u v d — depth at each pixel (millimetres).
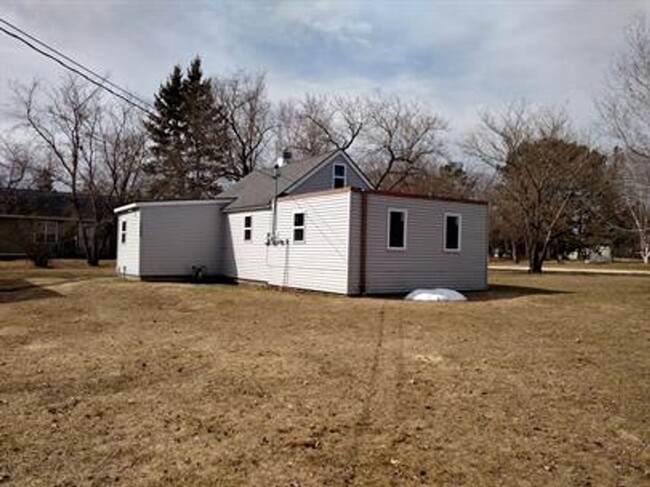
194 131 42656
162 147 43719
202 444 4285
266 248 19297
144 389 5809
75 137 33594
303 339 8789
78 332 9406
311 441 4367
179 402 5359
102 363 7000
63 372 6508
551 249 53500
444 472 3836
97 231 33844
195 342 8500
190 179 42688
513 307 13195
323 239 16391
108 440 4352
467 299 15023
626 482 3723
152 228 20922
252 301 14117
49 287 17438
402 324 10352
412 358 7418
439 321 10758
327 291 16094
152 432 4531
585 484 3689
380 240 15977
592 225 45219
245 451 4156
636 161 17750
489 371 6727
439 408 5258
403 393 5746
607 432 4652
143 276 20703
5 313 11695
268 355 7543
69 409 5117
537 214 31031
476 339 8875
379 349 8008
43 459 3977
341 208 15703
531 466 3959
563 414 5113
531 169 30656
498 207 38688
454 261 17625
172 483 3617
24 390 5734
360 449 4223
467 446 4312
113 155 35500
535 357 7555
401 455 4117
